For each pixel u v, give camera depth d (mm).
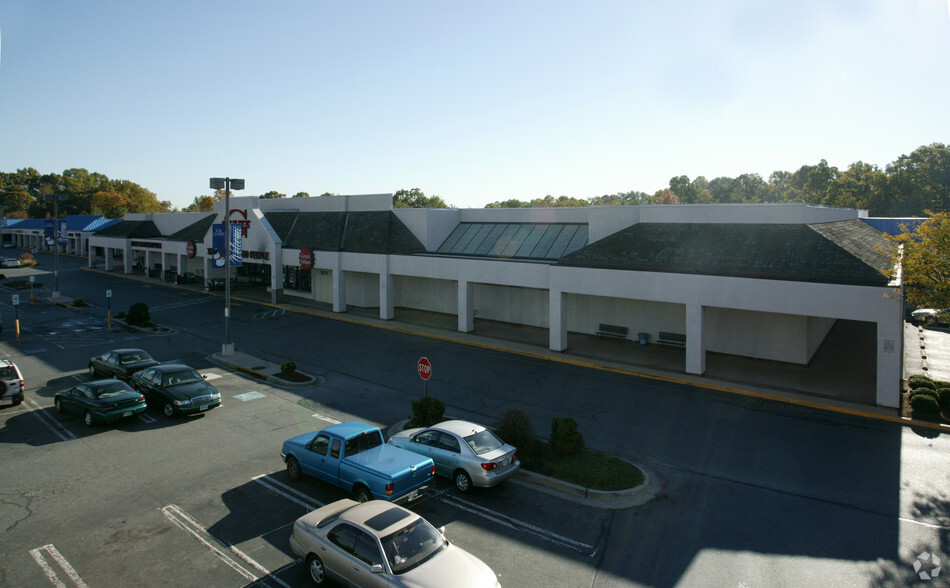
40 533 11195
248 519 11828
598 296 29766
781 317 24500
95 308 40844
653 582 9562
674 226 26719
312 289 43688
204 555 10445
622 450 15672
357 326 34125
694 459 15055
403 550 8633
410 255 33781
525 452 14773
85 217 91750
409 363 25578
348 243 38688
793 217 23703
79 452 15500
